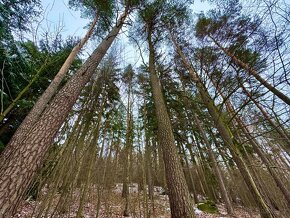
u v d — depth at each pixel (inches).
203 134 336.5
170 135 185.8
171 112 384.5
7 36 215.2
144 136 467.2
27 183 96.4
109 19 246.5
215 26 154.9
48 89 167.2
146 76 414.3
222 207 468.4
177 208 136.4
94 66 181.3
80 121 378.6
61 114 131.6
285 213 317.1
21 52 244.4
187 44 208.1
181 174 157.4
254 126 162.6
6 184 88.0
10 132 286.8
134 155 483.8
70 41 273.1
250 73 115.0
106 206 313.4
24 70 261.3
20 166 96.1
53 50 266.5
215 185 549.0
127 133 431.8
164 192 513.7
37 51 267.3
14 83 254.7
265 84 107.3
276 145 341.7
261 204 106.4
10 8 209.2
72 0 232.7
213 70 149.9
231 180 583.2
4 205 82.8
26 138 108.8
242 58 125.6
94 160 333.1
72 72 335.3
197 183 641.6
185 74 230.2
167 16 262.2
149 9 259.4
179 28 243.1
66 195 259.4
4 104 248.5
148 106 435.2
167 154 171.9
